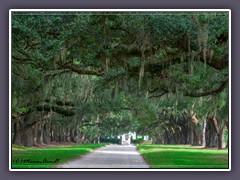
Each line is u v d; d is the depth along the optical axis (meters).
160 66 29.45
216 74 32.72
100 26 25.62
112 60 30.03
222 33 26.02
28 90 43.66
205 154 43.56
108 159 36.09
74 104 51.75
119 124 96.50
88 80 48.50
